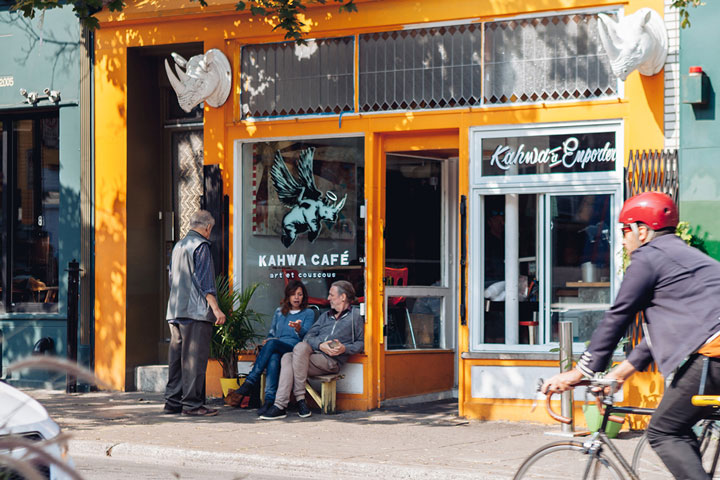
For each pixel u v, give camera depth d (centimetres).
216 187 1113
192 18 1126
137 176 1183
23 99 1218
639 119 928
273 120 1096
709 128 894
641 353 436
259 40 1102
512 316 983
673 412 411
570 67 968
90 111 1186
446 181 1101
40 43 1211
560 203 968
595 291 953
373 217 1047
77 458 799
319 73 1077
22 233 1256
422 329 1092
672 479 433
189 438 839
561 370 876
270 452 772
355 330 1032
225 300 1065
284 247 1101
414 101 1030
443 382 1114
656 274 416
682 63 904
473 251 993
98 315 1177
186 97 1106
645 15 884
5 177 1259
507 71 991
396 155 1070
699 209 896
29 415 436
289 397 988
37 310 1241
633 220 436
